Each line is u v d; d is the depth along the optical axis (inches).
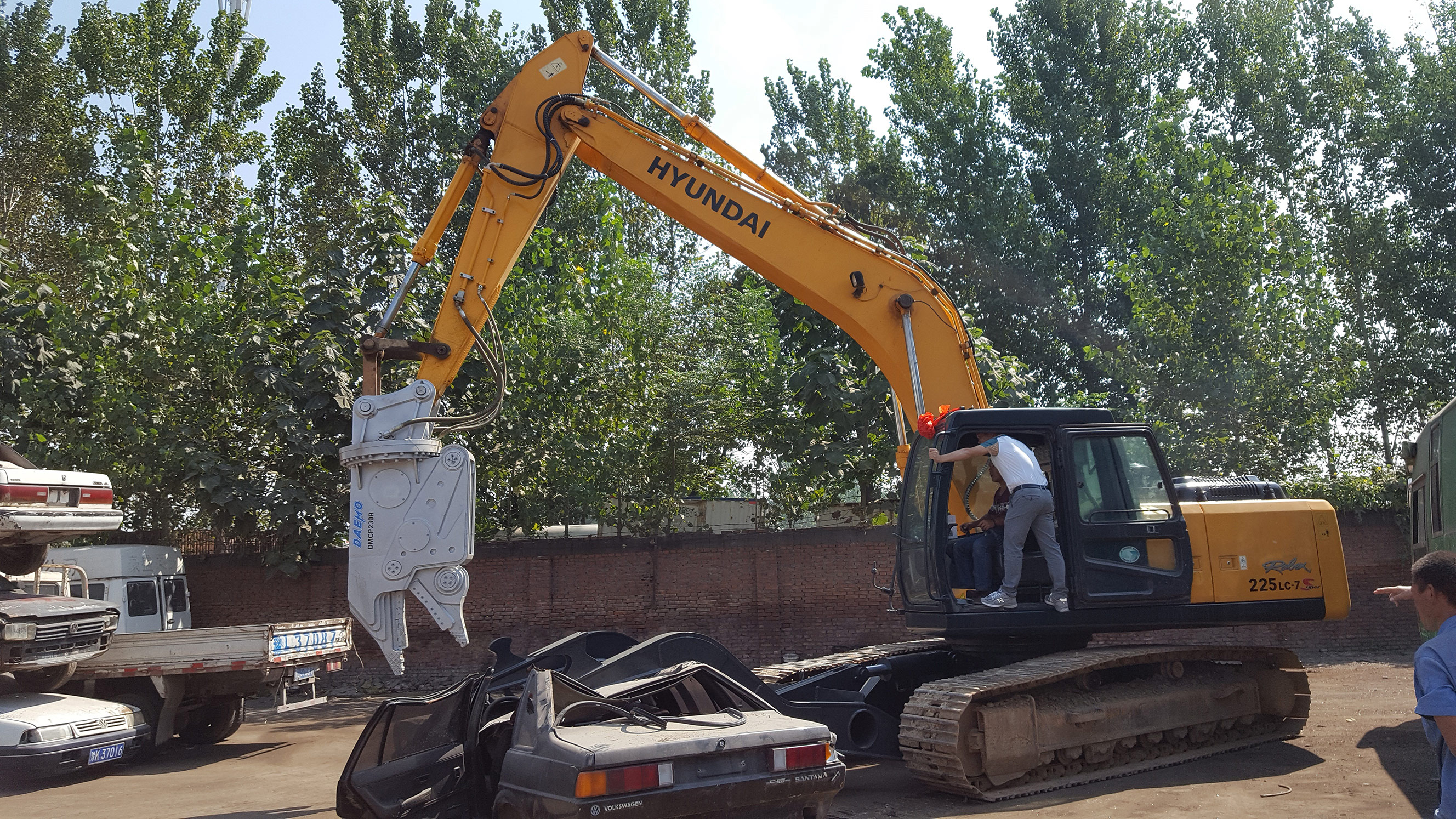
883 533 629.3
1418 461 373.4
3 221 1219.2
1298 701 338.3
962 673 340.5
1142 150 1093.1
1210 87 1113.4
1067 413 304.7
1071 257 1140.5
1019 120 1147.9
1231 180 831.7
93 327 634.8
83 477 398.6
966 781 261.7
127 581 543.2
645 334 693.3
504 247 336.5
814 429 639.1
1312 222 1015.0
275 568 625.3
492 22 1315.2
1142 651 312.2
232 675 434.9
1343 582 313.0
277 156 1332.4
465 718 234.5
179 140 1336.1
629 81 358.0
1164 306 729.6
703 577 637.3
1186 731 316.2
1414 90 953.5
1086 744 287.7
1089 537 295.6
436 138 1248.8
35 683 387.9
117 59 1334.9
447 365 321.4
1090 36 1139.3
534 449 666.2
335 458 605.3
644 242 1177.4
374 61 1275.8
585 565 643.5
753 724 203.8
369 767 225.8
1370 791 255.9
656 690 222.5
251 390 633.0
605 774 178.4
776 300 698.2
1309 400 722.8
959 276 1066.7
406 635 287.6
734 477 698.8
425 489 288.4
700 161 354.9
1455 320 913.5
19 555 405.7
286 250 729.6
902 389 349.1
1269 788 265.9
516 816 194.2
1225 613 303.3
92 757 367.6
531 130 348.8
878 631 618.2
